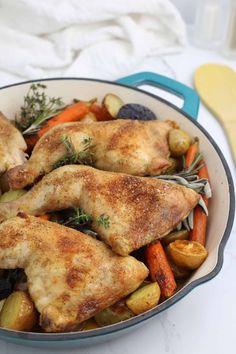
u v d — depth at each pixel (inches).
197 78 42.3
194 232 30.4
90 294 26.8
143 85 40.1
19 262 27.9
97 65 42.4
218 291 30.9
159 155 32.4
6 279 28.6
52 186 30.0
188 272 29.5
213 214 31.3
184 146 33.1
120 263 27.5
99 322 27.8
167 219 29.0
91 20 42.4
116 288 27.1
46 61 42.0
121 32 43.1
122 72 42.6
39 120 34.6
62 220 30.6
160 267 28.8
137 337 29.3
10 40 42.1
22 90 35.7
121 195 29.1
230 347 29.2
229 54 45.5
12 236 28.0
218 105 40.3
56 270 27.0
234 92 41.4
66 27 42.5
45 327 26.4
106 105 35.4
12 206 30.2
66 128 32.4
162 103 35.5
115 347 29.0
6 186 32.3
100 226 28.7
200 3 45.1
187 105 36.8
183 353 29.0
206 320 30.0
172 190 29.5
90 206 29.2
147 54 44.7
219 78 42.4
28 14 41.6
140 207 28.9
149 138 32.5
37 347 28.0
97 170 30.4
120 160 31.4
